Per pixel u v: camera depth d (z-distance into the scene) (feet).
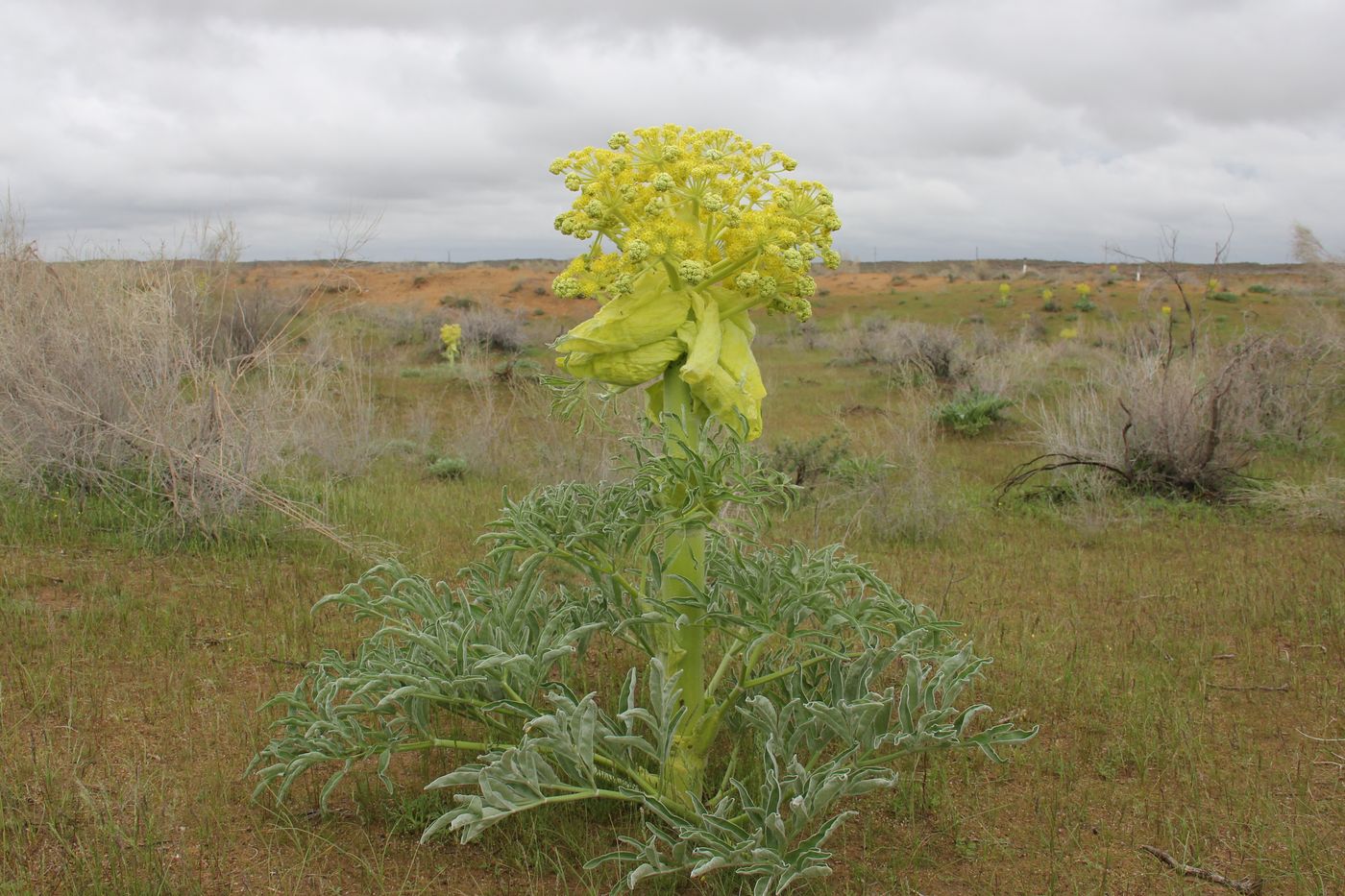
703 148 9.82
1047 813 12.19
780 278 10.25
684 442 9.91
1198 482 32.76
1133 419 34.83
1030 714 15.15
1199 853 11.23
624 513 11.02
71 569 20.07
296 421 30.35
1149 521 29.63
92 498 24.57
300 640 16.93
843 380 66.74
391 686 10.75
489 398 41.78
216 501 23.43
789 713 10.21
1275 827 11.82
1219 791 12.81
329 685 10.74
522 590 11.07
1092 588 22.24
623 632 11.90
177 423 24.22
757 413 9.93
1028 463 34.12
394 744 10.57
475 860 10.64
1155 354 39.14
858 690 10.45
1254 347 39.55
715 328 9.75
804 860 8.71
